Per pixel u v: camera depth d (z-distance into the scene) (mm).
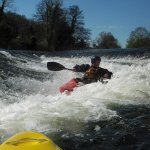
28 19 52438
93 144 5020
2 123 5777
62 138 5230
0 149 3180
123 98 7965
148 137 5324
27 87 10453
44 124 5754
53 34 52031
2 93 9023
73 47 55594
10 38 47125
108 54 25141
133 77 10219
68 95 8398
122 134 5426
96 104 7109
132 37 52719
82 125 5797
